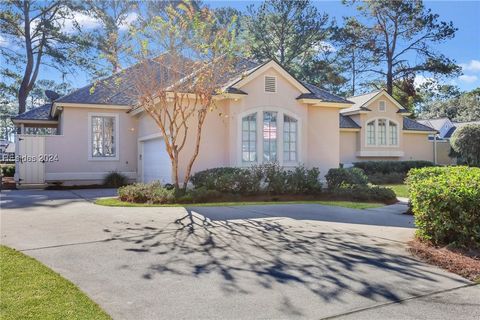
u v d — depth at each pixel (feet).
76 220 27.61
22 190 52.16
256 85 46.29
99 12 90.48
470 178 20.56
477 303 13.41
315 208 34.14
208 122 45.47
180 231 24.06
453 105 197.77
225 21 90.07
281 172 42.78
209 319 12.02
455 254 18.67
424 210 20.83
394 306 13.10
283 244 20.98
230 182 39.73
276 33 110.93
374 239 22.25
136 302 13.21
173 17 39.42
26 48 97.19
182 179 44.32
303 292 14.21
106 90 60.18
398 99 125.90
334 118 52.49
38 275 15.42
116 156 60.08
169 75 42.65
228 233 23.57
